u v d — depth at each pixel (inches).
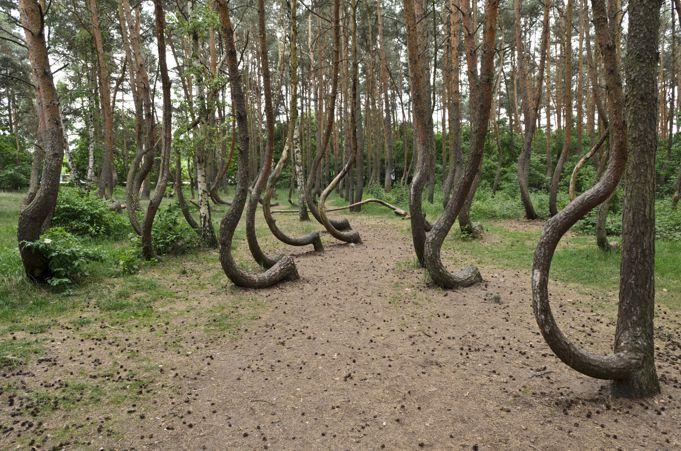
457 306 246.7
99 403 145.1
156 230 385.7
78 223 416.8
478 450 120.2
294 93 391.2
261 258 331.9
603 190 140.1
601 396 146.0
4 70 1053.2
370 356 183.0
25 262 250.2
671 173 800.3
